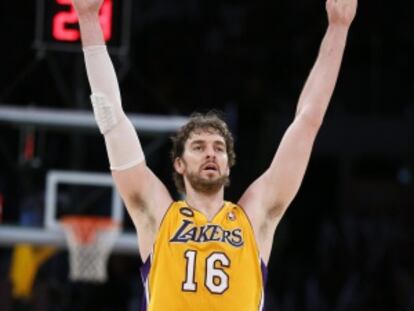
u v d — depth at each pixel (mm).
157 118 27781
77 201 28797
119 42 26438
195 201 12125
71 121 27797
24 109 28391
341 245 46344
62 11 26547
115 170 12250
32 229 27719
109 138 12227
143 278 11953
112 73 12469
